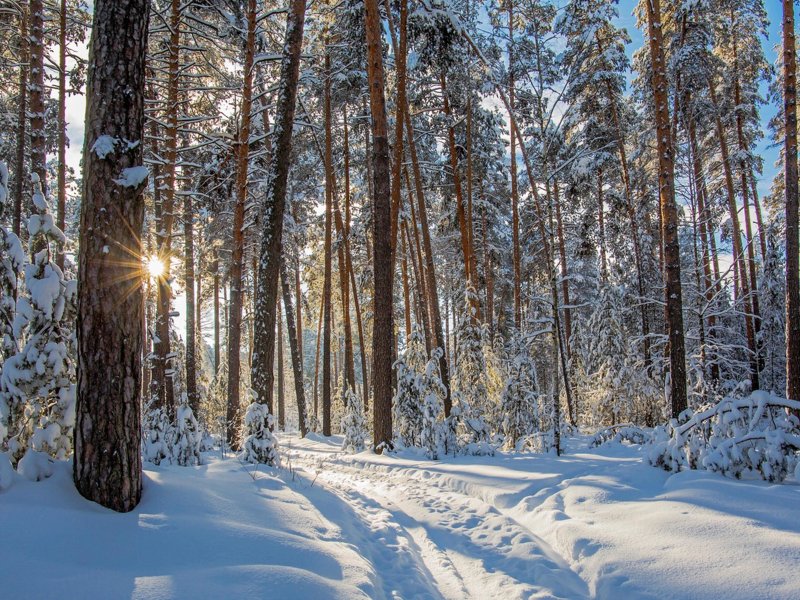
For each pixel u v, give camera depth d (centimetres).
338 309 3369
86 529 344
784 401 582
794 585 318
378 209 1191
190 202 1595
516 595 395
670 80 1623
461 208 1673
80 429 393
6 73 1447
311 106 1989
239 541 377
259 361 838
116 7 412
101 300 398
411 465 974
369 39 1173
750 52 1917
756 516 439
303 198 2484
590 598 384
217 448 1236
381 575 431
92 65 416
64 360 452
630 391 1619
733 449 585
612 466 766
